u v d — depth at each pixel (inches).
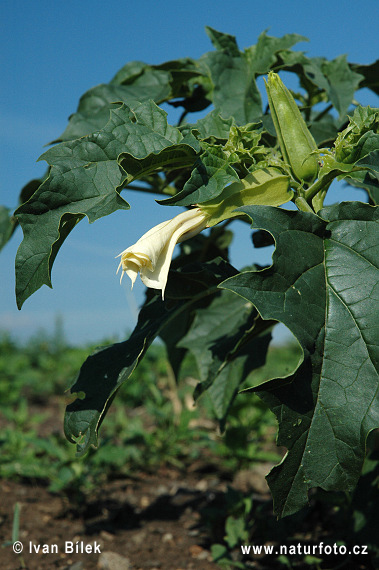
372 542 87.2
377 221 54.2
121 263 52.1
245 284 48.2
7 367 301.7
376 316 48.9
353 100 89.4
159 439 161.3
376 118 60.4
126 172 54.9
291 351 305.7
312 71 81.2
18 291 51.3
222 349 82.6
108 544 110.2
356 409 46.6
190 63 89.7
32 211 52.7
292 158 62.4
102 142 56.7
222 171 55.2
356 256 52.4
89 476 136.2
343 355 48.2
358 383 47.3
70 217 53.2
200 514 123.8
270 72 63.3
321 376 47.9
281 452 163.6
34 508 127.6
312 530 107.9
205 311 93.9
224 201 57.1
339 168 59.1
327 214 55.6
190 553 105.8
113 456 129.7
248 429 149.1
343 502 92.8
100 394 60.6
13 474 146.8
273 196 59.4
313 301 49.9
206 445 165.5
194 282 71.9
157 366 239.6
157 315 72.8
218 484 144.1
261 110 77.2
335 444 46.6
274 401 46.5
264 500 127.9
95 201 54.3
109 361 64.0
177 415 171.3
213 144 60.0
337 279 51.3
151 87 93.8
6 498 133.5
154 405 181.8
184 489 140.6
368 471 91.6
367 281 50.7
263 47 82.4
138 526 119.2
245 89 80.7
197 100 87.7
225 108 79.5
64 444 145.1
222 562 91.1
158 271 52.7
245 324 84.4
